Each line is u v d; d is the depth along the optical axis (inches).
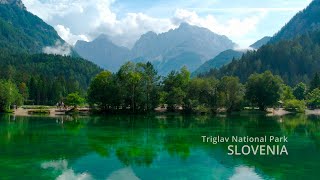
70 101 5029.5
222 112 5334.6
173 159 1749.5
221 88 5246.1
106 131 2854.3
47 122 3577.8
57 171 1509.6
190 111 4985.2
